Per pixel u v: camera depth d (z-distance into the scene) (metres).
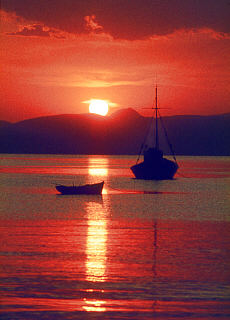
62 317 39.81
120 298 45.88
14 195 174.12
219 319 40.06
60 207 133.88
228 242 75.88
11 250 67.44
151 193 191.12
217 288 49.50
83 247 70.31
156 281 52.06
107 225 96.56
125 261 61.56
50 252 66.25
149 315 40.84
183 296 46.66
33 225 95.25
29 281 51.41
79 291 48.03
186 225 97.56
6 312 40.84
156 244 73.69
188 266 59.22
